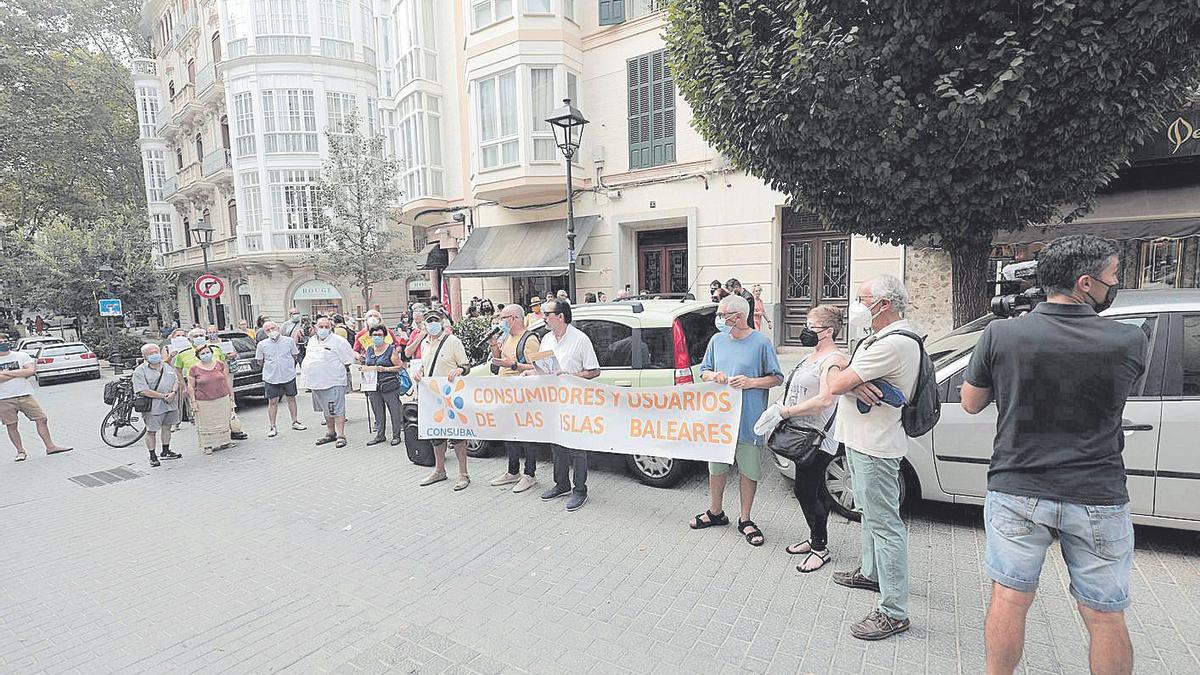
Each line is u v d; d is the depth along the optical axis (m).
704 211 12.34
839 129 4.78
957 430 4.08
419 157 16.36
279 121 22.81
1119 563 2.17
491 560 4.24
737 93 5.14
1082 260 2.17
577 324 5.84
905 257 9.90
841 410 3.24
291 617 3.62
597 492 5.50
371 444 7.93
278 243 23.27
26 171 31.19
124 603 3.91
